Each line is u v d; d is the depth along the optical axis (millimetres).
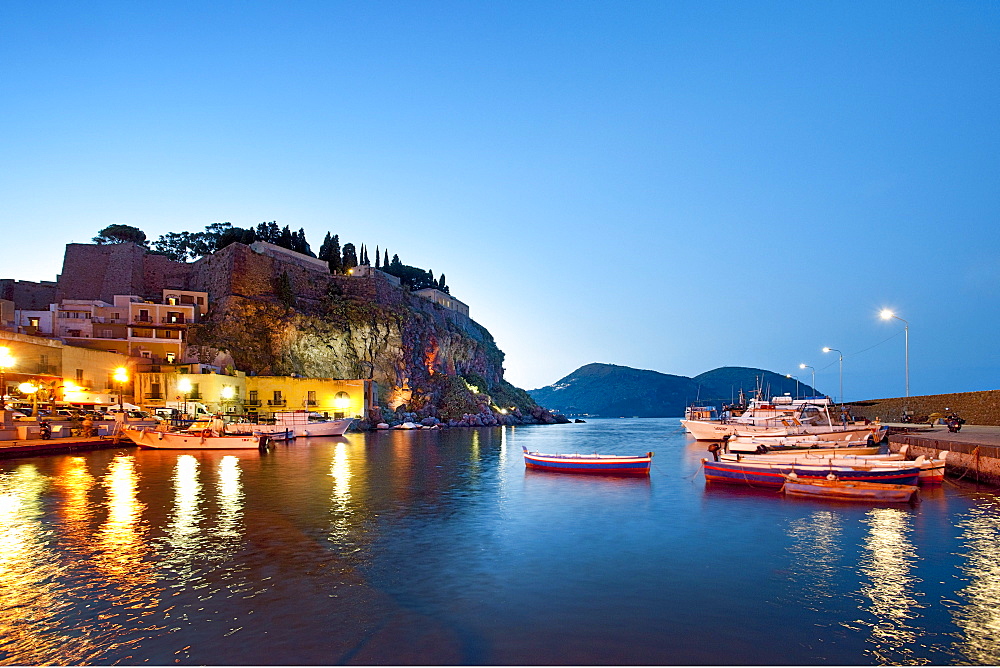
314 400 84125
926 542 17109
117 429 53344
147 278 98812
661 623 10922
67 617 11047
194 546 16375
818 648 9930
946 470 30375
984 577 13773
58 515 20828
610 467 33938
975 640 10289
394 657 9422
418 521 20094
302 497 25141
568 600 12102
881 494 23812
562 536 17844
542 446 60219
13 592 12414
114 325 80250
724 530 18734
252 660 9297
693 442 65938
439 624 10789
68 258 94250
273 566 14398
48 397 56469
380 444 61812
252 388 80500
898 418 65750
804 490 25547
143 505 22906
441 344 128875
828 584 13234
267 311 92938
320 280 111062
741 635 10422
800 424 53844
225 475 33000
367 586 12914
